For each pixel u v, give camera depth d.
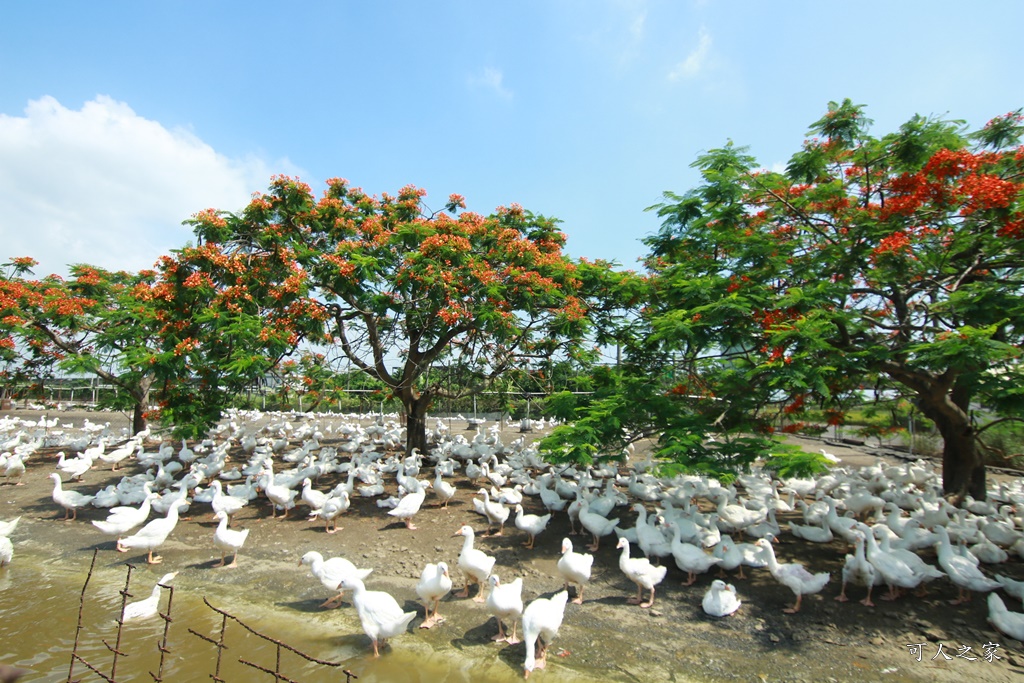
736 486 15.59
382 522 12.46
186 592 9.05
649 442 21.73
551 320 14.91
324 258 13.53
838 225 10.95
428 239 13.62
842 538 10.90
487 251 14.94
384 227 16.27
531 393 18.25
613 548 10.75
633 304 13.80
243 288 13.30
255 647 7.35
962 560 8.08
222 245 14.28
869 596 8.15
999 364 8.90
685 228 12.51
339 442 25.25
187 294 13.39
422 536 11.51
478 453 18.52
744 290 10.21
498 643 7.38
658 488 13.12
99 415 38.94
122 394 24.00
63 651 7.24
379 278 14.01
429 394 18.36
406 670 6.79
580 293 15.32
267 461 15.84
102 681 6.51
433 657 7.06
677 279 11.51
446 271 13.34
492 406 29.39
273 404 41.28
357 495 14.66
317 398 17.03
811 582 7.86
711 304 9.88
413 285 13.53
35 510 13.92
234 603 8.64
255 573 9.77
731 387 10.86
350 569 8.39
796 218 11.52
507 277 13.96
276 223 15.08
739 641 7.32
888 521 10.09
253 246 14.83
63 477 17.81
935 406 11.02
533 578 9.44
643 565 8.41
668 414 10.80
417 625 7.84
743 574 9.39
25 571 9.98
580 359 16.89
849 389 11.05
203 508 13.76
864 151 10.73
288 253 13.70
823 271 10.59
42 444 23.08
